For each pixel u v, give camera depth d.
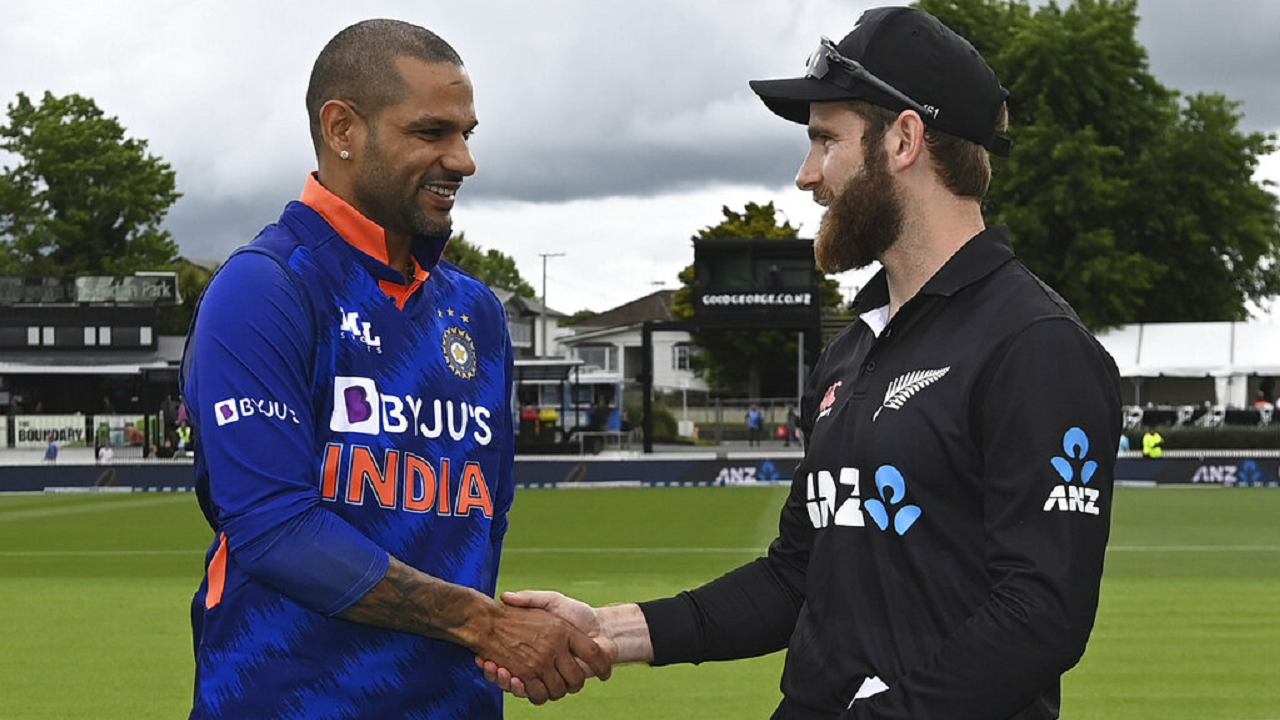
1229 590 10.46
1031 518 2.01
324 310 2.37
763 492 22.94
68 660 7.63
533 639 2.46
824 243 2.36
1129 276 38.69
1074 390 2.04
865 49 2.26
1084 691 6.65
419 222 2.46
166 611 9.65
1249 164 40.31
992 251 2.20
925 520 2.13
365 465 2.37
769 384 51.12
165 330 54.34
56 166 56.47
